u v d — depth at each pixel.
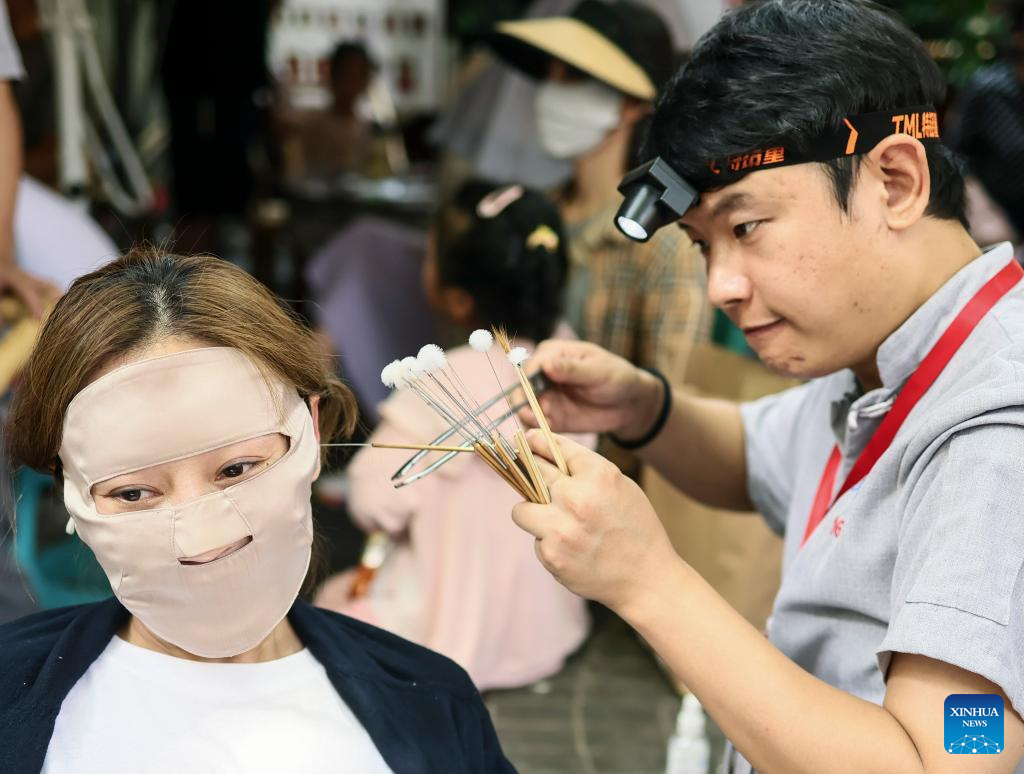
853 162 1.16
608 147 3.26
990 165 4.59
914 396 1.24
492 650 3.04
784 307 1.21
